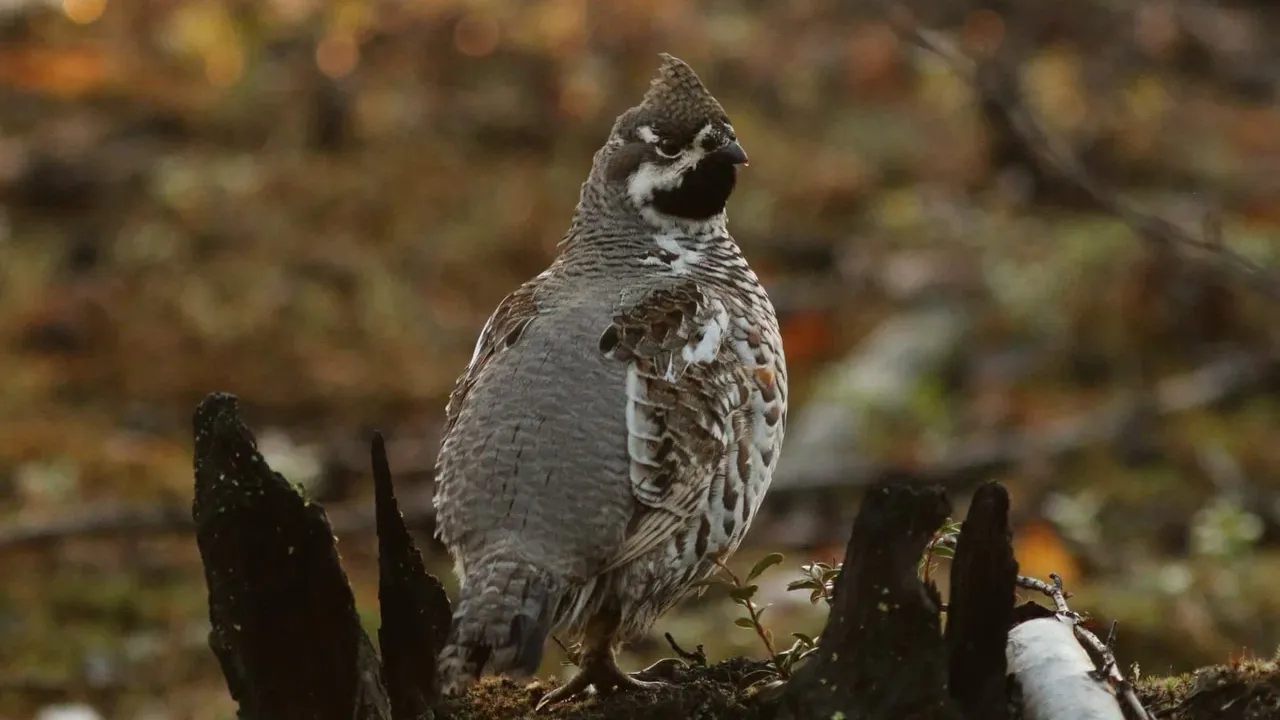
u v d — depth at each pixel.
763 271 16.98
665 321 6.41
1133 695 5.39
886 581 5.29
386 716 5.66
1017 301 15.78
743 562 12.00
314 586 5.49
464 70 19.52
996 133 18.80
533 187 17.52
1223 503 12.88
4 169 17.03
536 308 6.56
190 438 13.77
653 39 20.12
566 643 7.86
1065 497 12.99
